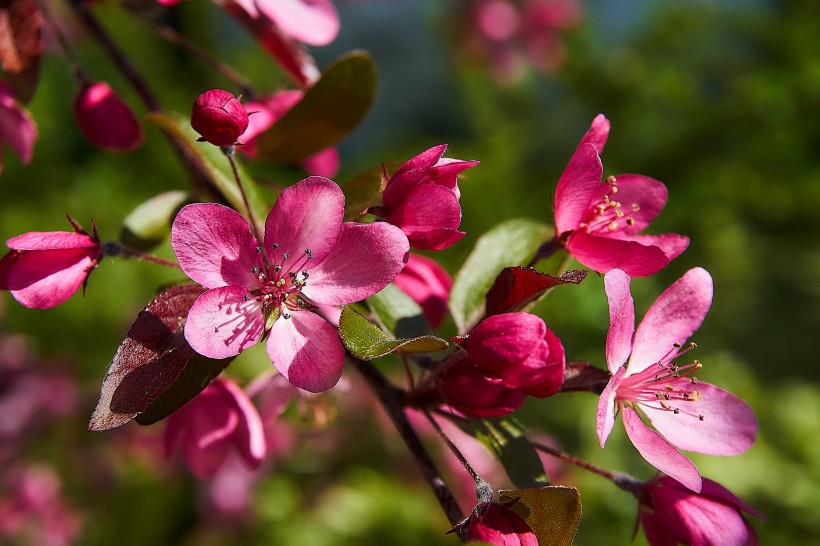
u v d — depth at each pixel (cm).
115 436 72
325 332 38
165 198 44
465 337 38
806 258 95
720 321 88
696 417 40
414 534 71
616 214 41
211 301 37
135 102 88
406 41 116
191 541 74
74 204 84
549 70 86
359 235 38
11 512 70
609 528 70
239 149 45
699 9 81
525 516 37
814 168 80
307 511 73
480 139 93
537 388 37
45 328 77
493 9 87
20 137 45
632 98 80
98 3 47
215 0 47
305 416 45
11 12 44
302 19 46
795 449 81
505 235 42
